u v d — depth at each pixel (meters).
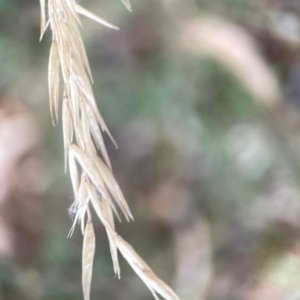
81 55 0.28
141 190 0.75
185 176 0.74
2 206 0.75
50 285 0.67
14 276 0.66
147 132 0.72
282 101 0.70
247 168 0.71
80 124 0.28
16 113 0.77
